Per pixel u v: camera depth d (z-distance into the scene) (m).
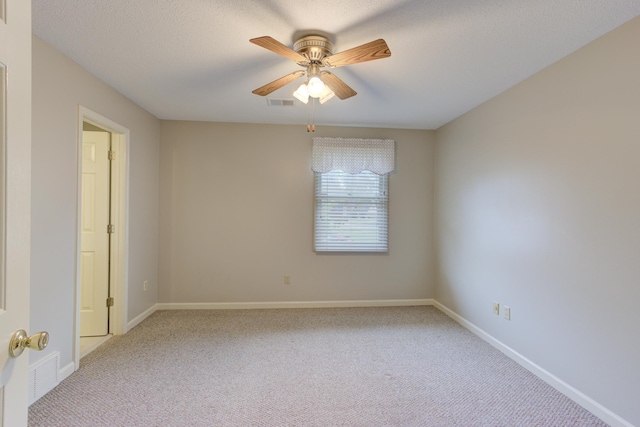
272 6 1.61
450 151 3.53
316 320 3.32
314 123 3.67
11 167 0.72
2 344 0.70
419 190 3.87
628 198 1.65
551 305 2.12
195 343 2.73
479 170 2.97
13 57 0.72
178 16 1.70
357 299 3.82
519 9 1.60
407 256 3.88
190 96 2.87
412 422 1.74
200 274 3.65
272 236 3.73
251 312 3.56
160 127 3.59
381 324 3.22
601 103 1.79
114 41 1.95
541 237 2.21
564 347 2.02
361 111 3.22
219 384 2.10
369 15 1.67
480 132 2.96
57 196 2.07
